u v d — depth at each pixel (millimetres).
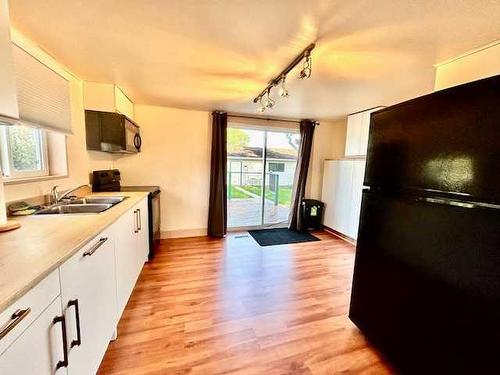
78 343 1016
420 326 1256
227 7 1230
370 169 1655
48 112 1812
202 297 2180
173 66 2010
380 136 1564
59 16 1322
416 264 1278
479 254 992
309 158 4430
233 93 2771
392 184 1466
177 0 1182
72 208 2010
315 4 1190
